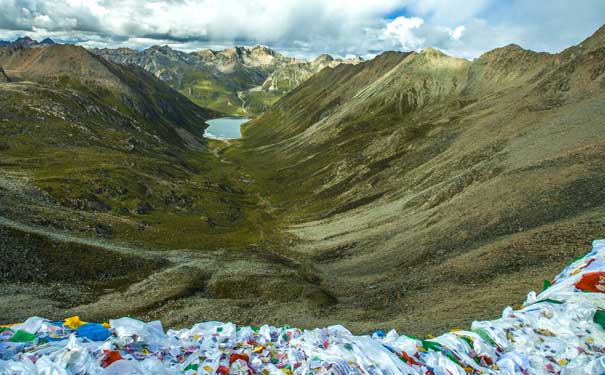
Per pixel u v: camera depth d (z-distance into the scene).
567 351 12.86
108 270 57.97
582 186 49.97
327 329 13.78
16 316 40.62
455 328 25.98
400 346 12.68
